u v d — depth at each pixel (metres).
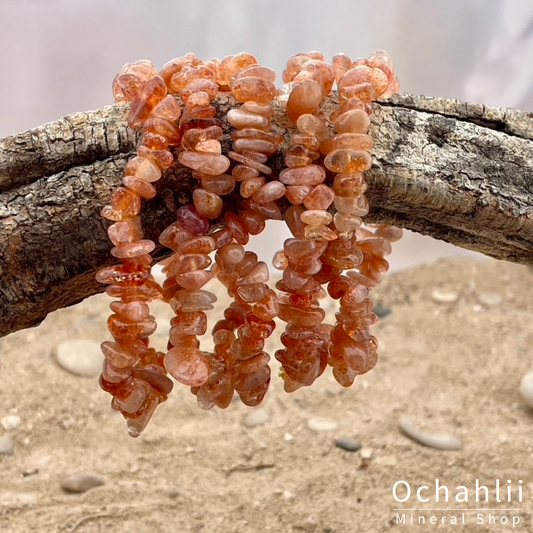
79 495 0.54
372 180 0.44
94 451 0.59
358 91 0.42
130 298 0.42
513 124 0.45
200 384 0.42
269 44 0.67
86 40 0.63
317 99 0.42
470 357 0.75
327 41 0.68
